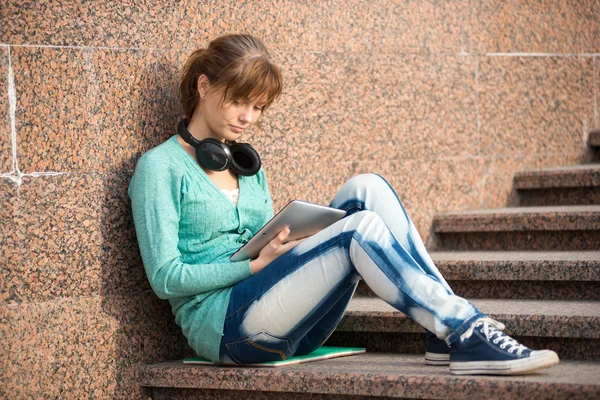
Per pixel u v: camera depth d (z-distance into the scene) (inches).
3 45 133.3
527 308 150.8
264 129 175.8
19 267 134.0
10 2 134.3
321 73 187.9
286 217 129.6
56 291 138.0
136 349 148.0
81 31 142.5
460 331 120.0
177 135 146.0
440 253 196.9
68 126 140.2
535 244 193.0
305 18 185.2
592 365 131.4
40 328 135.5
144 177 137.6
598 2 254.8
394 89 204.1
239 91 136.8
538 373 122.2
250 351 133.4
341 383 127.3
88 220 142.3
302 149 183.2
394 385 123.7
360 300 172.9
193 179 140.6
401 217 137.0
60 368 137.6
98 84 144.2
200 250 141.0
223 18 167.3
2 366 131.2
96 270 143.1
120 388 145.0
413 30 209.6
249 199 147.6
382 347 155.1
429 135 211.9
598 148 253.3
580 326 136.9
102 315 143.4
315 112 186.2
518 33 235.8
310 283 126.8
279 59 179.5
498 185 227.5
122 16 148.4
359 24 196.9
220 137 145.6
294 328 130.6
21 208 134.4
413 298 121.6
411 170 206.8
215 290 136.3
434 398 120.9
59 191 138.8
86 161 142.3
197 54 145.6
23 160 134.9
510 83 233.3
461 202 218.7
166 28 155.9
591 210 188.9
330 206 142.4
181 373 141.5
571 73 248.1
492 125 228.1
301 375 130.2
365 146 196.7
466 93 222.1
